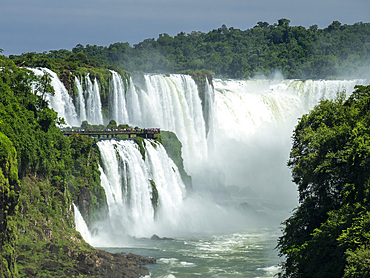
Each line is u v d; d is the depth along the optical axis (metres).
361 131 79.38
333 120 90.81
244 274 95.12
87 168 112.94
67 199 103.62
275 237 122.44
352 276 63.69
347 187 75.12
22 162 95.38
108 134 127.19
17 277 81.38
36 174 100.56
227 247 112.56
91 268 88.38
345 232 69.25
